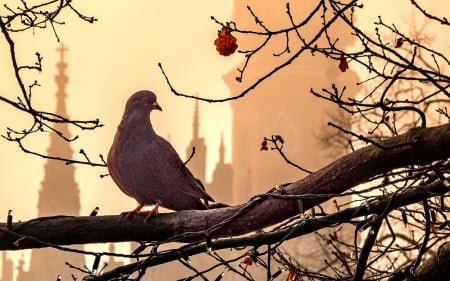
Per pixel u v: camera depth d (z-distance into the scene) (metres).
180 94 5.88
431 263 6.46
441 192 6.44
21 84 5.71
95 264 6.28
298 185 6.27
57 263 99.56
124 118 6.93
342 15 5.84
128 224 6.34
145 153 6.85
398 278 6.46
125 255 6.24
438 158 6.02
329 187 6.21
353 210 6.46
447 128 5.96
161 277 89.56
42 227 6.27
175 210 7.00
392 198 6.17
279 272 6.82
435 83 5.94
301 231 6.45
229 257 79.38
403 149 6.04
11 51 5.61
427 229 6.54
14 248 6.27
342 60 6.05
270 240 6.51
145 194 6.96
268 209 6.29
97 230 6.31
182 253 6.40
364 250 6.10
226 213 6.38
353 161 6.16
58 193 112.81
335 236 6.94
